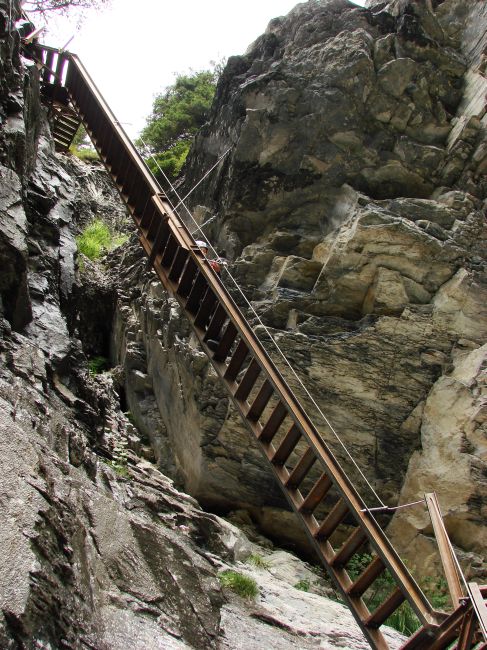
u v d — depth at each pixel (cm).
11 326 840
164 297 1471
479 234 1266
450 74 1459
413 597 596
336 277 1254
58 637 474
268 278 1341
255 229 1428
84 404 877
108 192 2364
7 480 518
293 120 1402
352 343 1201
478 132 1364
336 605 891
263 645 680
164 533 698
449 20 1560
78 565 543
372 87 1396
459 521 1049
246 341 743
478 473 1055
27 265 859
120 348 1614
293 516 1176
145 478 960
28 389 724
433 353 1191
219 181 1511
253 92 1470
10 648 423
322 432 1165
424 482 1095
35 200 1046
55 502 559
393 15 1510
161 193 922
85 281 1697
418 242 1232
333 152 1382
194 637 605
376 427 1171
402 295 1227
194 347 1277
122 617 562
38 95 1096
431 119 1409
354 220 1279
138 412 1434
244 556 964
